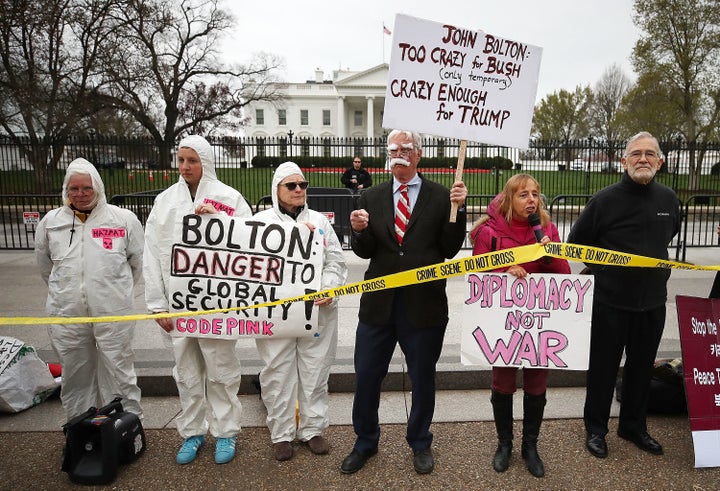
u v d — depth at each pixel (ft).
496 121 9.28
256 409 12.53
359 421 10.09
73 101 75.66
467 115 9.24
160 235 10.13
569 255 9.10
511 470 9.88
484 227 9.93
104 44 86.63
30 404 12.35
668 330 16.76
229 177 68.28
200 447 10.78
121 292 10.75
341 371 13.46
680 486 9.35
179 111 114.11
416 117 9.23
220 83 121.39
